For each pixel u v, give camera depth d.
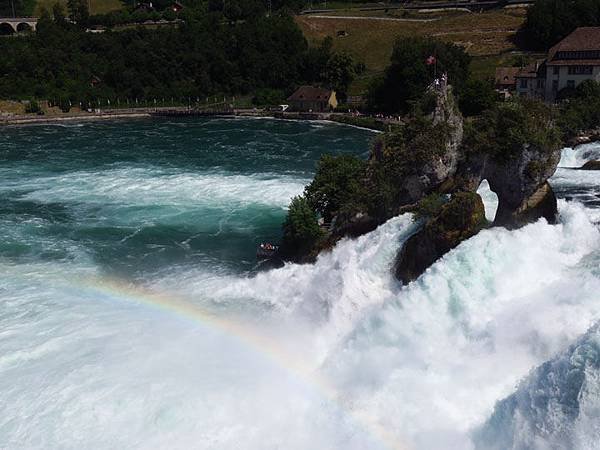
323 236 55.88
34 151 117.44
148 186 87.62
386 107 153.38
